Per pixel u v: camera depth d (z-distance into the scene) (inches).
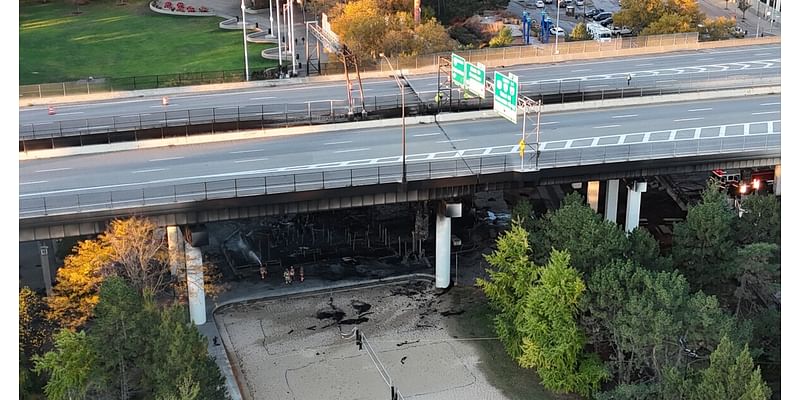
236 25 7386.8
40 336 2888.8
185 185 3602.4
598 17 7726.4
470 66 4185.5
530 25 7003.0
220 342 3422.7
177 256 3535.9
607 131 4281.5
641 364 2992.1
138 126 4315.9
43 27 7529.5
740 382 2512.3
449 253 3791.8
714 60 5610.2
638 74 5285.4
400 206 4552.2
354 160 3912.4
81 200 3432.6
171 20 7701.8
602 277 2967.5
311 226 4355.3
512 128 4367.6
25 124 4424.2
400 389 3171.8
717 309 2795.3
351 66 5398.6
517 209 3540.8
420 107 4633.4
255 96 4995.1
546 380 3058.6
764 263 3090.6
